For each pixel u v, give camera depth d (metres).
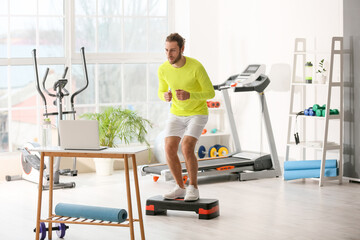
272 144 6.89
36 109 7.30
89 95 7.71
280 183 6.45
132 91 8.03
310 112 6.44
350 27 6.32
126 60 7.95
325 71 6.55
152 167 6.59
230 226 4.55
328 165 6.32
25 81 7.21
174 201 4.85
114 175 7.12
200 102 4.84
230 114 7.29
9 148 7.15
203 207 4.75
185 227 4.52
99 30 7.75
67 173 6.43
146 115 8.16
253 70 6.85
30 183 6.59
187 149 4.79
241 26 7.80
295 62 6.72
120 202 5.51
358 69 6.27
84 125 3.83
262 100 6.83
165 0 8.23
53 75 7.41
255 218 4.80
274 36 7.32
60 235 4.27
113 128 7.10
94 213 3.96
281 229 4.45
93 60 7.71
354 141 6.38
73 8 7.50
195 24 8.02
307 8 6.88
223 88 6.84
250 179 6.68
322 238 4.20
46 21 7.32
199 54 8.06
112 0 7.83
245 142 7.87
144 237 3.92
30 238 4.27
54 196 5.80
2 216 4.98
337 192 5.91
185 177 6.23
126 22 7.94
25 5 7.16
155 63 8.20
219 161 6.82
